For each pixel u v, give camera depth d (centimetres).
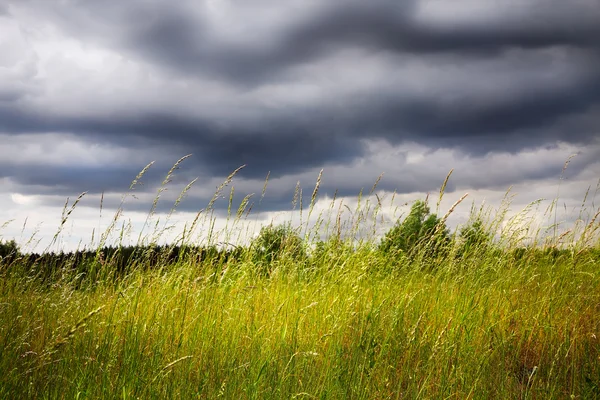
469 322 496
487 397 414
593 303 573
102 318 448
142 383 366
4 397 344
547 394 416
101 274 516
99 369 376
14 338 412
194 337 431
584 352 466
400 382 406
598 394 407
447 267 593
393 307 485
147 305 471
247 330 460
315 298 519
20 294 504
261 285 573
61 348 396
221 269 554
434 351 420
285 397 380
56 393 352
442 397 398
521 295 579
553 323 522
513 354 477
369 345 418
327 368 411
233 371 405
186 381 386
